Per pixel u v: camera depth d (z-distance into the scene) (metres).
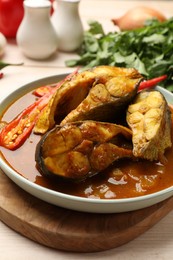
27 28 0.72
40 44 0.73
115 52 0.70
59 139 0.46
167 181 0.48
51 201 0.46
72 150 0.47
